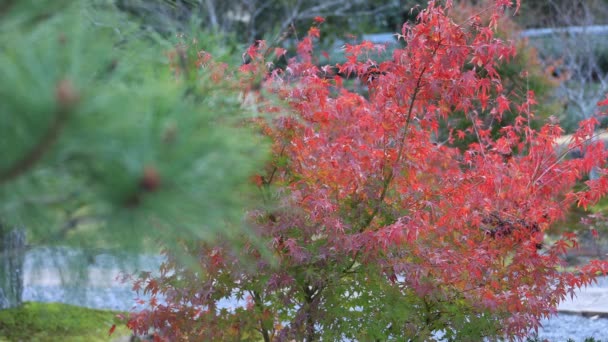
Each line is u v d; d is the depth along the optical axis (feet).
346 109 13.56
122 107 4.22
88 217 4.79
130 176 3.92
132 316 13.38
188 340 13.43
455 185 13.74
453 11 31.96
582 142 14.80
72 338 18.54
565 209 14.56
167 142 4.10
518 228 13.51
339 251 12.66
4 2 4.41
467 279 13.29
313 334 13.46
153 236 5.40
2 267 6.85
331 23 53.42
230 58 9.08
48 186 4.46
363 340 12.85
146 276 12.83
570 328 22.34
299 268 13.10
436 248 13.28
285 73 13.43
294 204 12.27
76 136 3.95
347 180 13.19
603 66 45.68
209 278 12.86
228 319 13.42
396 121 13.53
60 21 4.89
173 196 4.10
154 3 8.99
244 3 48.70
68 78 3.94
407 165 13.52
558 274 13.88
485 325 13.67
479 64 12.92
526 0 46.39
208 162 4.29
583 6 43.70
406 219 12.94
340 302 13.21
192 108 4.80
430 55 12.84
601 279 28.91
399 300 13.15
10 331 18.38
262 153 5.94
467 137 30.71
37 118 3.67
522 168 14.75
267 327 13.74
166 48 7.55
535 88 32.01
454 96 12.98
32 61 3.95
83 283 6.28
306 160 13.12
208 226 4.65
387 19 58.18
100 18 7.05
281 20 50.11
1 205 4.32
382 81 13.29
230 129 5.60
